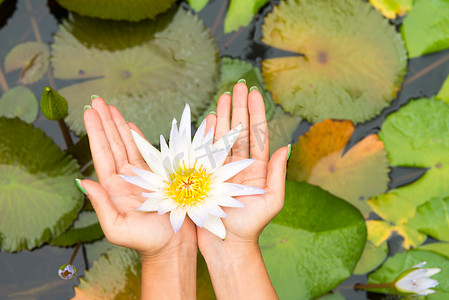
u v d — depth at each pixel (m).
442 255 1.87
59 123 1.93
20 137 1.86
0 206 1.80
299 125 2.05
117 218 1.30
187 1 2.13
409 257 1.88
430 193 1.96
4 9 2.10
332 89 2.07
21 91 2.02
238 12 2.12
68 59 2.05
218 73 2.08
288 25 2.14
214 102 2.04
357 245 1.79
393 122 2.05
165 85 2.03
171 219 1.32
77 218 1.84
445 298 1.81
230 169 1.43
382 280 1.85
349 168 1.99
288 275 1.74
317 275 1.75
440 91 2.08
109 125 1.53
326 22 2.13
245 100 1.57
